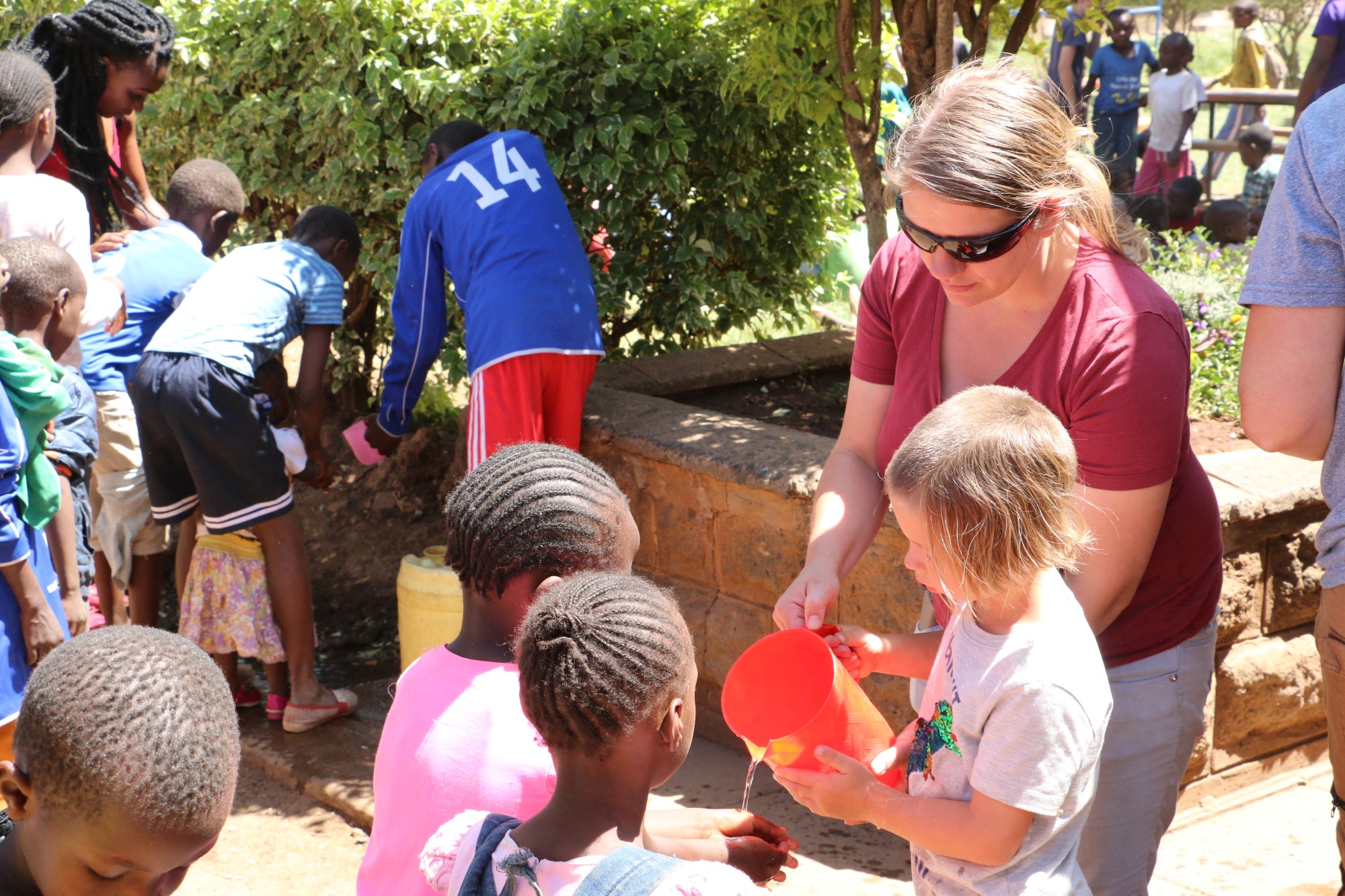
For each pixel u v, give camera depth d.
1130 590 2.06
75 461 3.38
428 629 4.05
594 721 1.48
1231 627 3.37
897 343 2.38
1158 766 2.20
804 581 2.35
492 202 4.33
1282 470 3.45
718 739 4.03
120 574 4.54
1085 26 4.54
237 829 3.64
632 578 1.61
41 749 1.32
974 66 2.10
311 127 5.60
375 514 6.02
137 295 4.49
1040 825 1.82
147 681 1.36
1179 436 2.01
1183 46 8.53
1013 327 2.12
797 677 2.12
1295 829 3.33
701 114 5.35
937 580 1.92
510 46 5.35
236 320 4.08
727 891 1.40
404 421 4.57
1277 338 2.09
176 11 5.89
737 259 5.89
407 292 4.50
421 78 5.27
